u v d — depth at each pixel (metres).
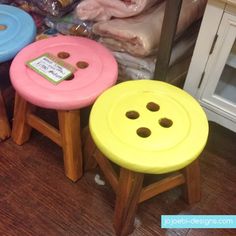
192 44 1.26
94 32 1.17
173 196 1.08
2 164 1.13
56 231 0.98
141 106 0.87
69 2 1.22
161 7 1.15
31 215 1.01
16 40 1.02
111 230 0.99
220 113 1.07
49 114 1.28
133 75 1.17
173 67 1.24
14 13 1.13
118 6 1.09
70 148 1.00
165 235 0.99
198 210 1.05
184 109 0.86
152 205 1.05
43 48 1.02
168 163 0.74
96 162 1.09
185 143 0.78
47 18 1.28
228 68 1.08
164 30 0.91
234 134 1.27
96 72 0.94
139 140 0.79
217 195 1.09
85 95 0.88
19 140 1.17
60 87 0.89
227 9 0.84
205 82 1.03
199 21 1.25
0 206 1.03
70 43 1.04
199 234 0.99
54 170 1.13
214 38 0.92
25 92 0.88
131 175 0.81
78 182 1.10
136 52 1.10
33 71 0.93
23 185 1.08
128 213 0.91
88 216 1.02
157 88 0.92
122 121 0.83
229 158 1.20
